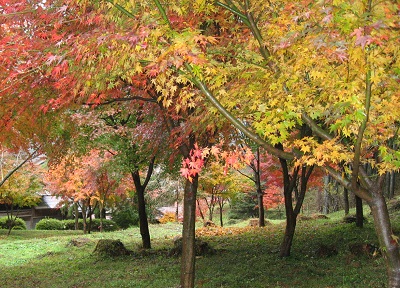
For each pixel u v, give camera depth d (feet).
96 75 15.12
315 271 30.04
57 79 19.19
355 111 10.64
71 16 17.22
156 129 33.50
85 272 35.96
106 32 13.74
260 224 66.03
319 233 50.03
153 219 94.43
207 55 15.31
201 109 18.38
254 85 13.67
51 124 28.50
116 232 70.44
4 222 91.20
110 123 40.70
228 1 14.71
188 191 23.71
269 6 14.47
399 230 42.78
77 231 82.38
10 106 20.98
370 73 10.24
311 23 10.84
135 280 30.86
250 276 29.91
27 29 17.99
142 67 15.33
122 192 71.05
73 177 68.18
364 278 25.76
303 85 12.59
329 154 12.19
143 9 14.03
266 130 12.80
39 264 41.75
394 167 12.21
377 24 8.57
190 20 17.13
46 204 112.16
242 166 14.26
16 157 59.11
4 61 17.02
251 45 15.44
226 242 50.98
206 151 14.57
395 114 11.22
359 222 50.57
